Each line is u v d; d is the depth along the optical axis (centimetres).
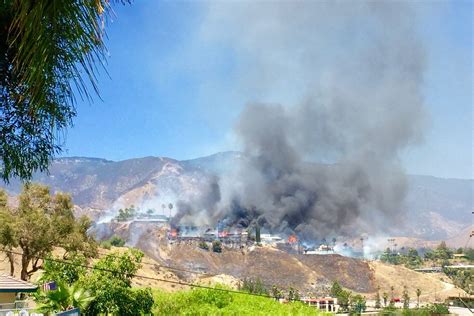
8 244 6500
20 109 497
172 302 3186
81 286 2998
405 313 17825
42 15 382
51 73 393
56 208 7231
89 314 2928
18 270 9231
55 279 3528
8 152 522
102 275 3034
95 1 396
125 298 3028
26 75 399
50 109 429
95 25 395
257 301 2977
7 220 6519
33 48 384
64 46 390
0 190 6962
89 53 395
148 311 3119
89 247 7331
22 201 6950
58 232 7000
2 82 486
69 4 387
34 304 3075
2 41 477
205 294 3153
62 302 2816
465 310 17275
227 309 2859
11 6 439
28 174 543
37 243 6700
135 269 3088
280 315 2594
